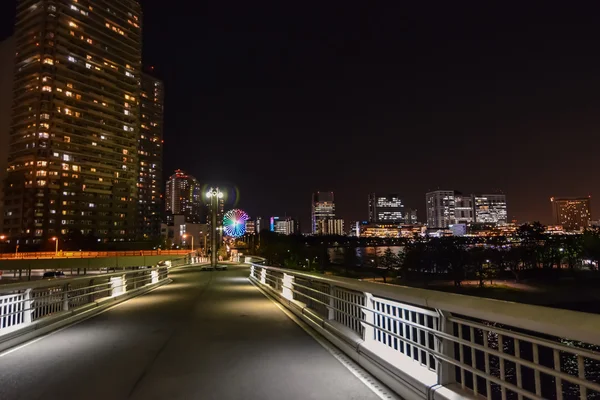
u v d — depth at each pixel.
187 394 5.64
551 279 98.31
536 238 135.25
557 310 3.35
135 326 11.12
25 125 126.50
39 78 126.12
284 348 8.36
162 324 11.41
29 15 131.12
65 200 124.94
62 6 132.00
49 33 129.25
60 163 125.69
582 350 3.15
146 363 7.26
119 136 143.38
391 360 6.07
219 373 6.62
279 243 131.75
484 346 4.27
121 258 77.00
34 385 6.07
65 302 12.16
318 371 6.71
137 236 148.25
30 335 9.51
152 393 5.69
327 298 10.64
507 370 24.08
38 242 118.31
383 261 129.88
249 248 124.50
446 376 4.93
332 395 5.57
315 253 142.25
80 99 133.25
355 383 6.08
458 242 119.06
